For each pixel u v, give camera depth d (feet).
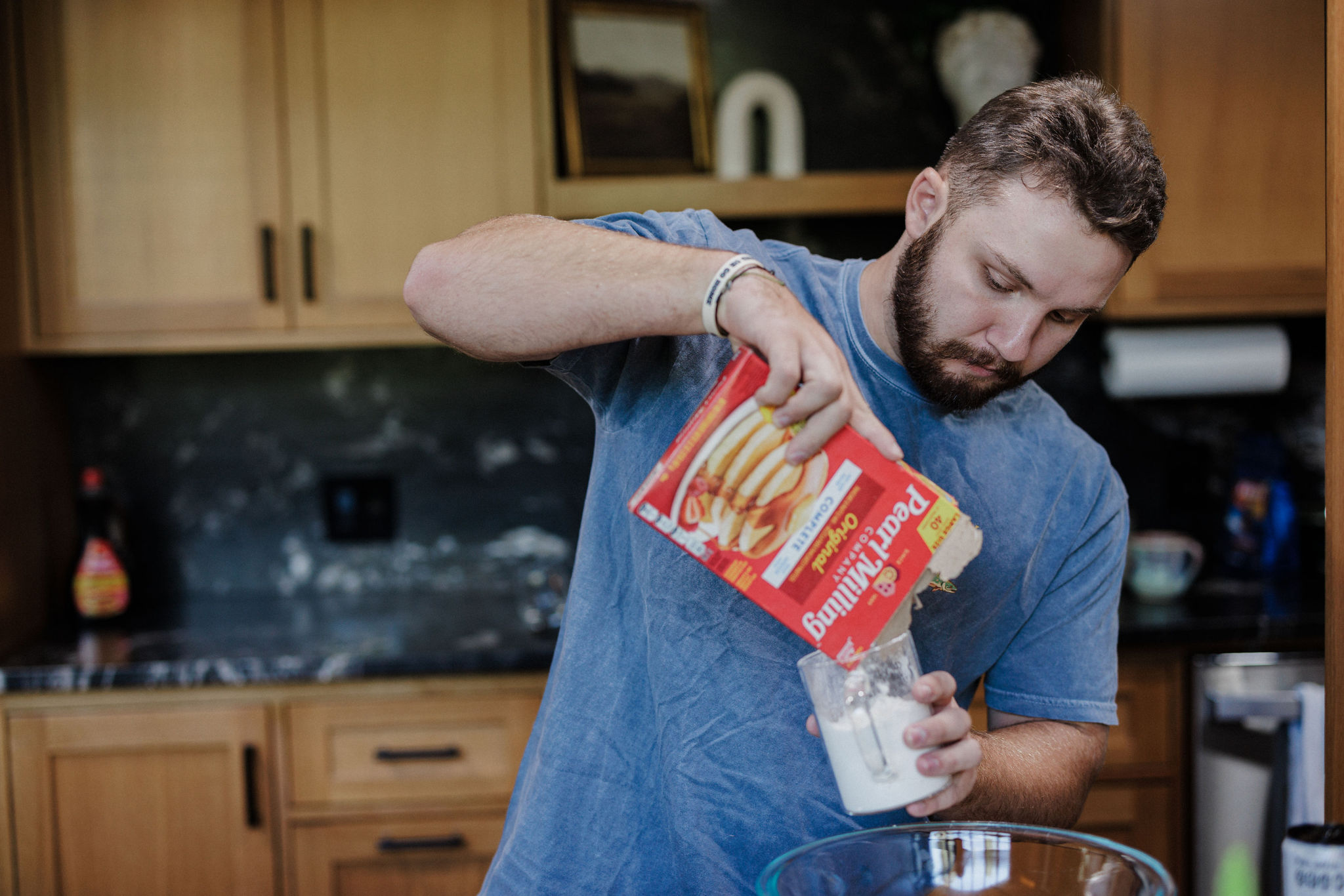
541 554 7.77
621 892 2.96
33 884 5.93
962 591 3.01
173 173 6.63
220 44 6.59
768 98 6.90
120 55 6.58
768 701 2.86
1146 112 6.63
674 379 2.91
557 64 7.03
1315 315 7.41
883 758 2.21
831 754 2.28
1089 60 6.90
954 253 2.60
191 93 6.61
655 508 2.33
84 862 5.95
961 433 3.00
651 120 7.10
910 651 2.28
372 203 6.66
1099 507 3.19
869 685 2.24
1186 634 6.07
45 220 6.64
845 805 2.27
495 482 7.74
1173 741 6.14
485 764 5.98
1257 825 5.97
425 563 7.74
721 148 6.88
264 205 6.64
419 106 6.64
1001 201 2.52
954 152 2.70
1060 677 3.18
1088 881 2.03
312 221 6.66
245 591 7.70
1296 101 6.65
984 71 6.93
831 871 2.11
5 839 5.92
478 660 5.92
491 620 6.80
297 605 7.40
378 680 5.96
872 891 2.13
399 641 6.24
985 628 3.13
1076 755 3.09
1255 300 6.75
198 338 6.70
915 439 2.98
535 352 2.59
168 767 5.95
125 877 5.96
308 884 5.96
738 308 2.28
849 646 2.30
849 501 2.30
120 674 5.83
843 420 2.23
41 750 5.90
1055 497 3.11
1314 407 7.67
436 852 5.98
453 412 7.72
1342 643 2.68
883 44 7.49
